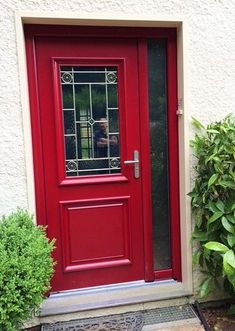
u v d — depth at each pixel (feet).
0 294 5.84
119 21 8.02
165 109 9.05
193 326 8.12
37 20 7.74
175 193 9.15
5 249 6.39
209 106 8.64
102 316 8.51
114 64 8.67
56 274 8.82
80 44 8.43
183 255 9.04
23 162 7.91
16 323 6.24
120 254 9.15
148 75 8.89
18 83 7.70
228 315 8.62
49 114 8.48
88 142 8.79
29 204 8.01
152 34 8.64
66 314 8.35
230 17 8.52
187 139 8.59
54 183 8.66
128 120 8.86
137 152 8.98
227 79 8.66
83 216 8.89
